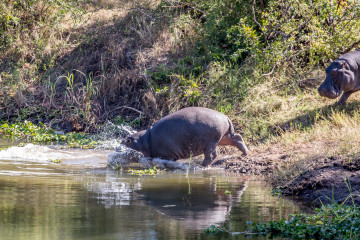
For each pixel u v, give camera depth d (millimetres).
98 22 54938
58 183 23875
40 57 52406
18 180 24391
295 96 39125
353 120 32781
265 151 31500
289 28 41750
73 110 45469
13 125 43625
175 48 48719
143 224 16734
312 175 23484
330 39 40312
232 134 31953
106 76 47250
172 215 18031
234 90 41062
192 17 51656
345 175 22609
